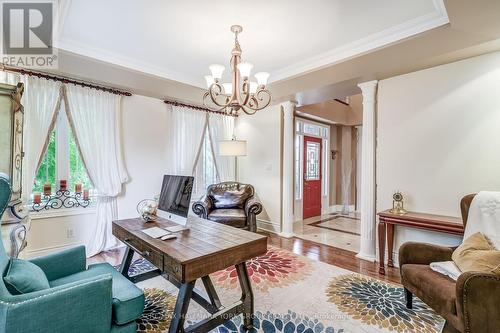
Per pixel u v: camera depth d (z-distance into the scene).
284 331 1.91
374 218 3.36
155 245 1.81
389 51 2.61
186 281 1.53
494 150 2.50
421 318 2.06
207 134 5.08
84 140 3.44
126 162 3.93
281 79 3.48
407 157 3.07
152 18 2.29
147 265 3.07
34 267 1.48
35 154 3.04
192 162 4.72
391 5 2.09
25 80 2.96
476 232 2.03
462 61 2.70
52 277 1.75
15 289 1.21
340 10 2.16
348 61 2.87
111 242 3.70
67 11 2.17
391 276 2.84
